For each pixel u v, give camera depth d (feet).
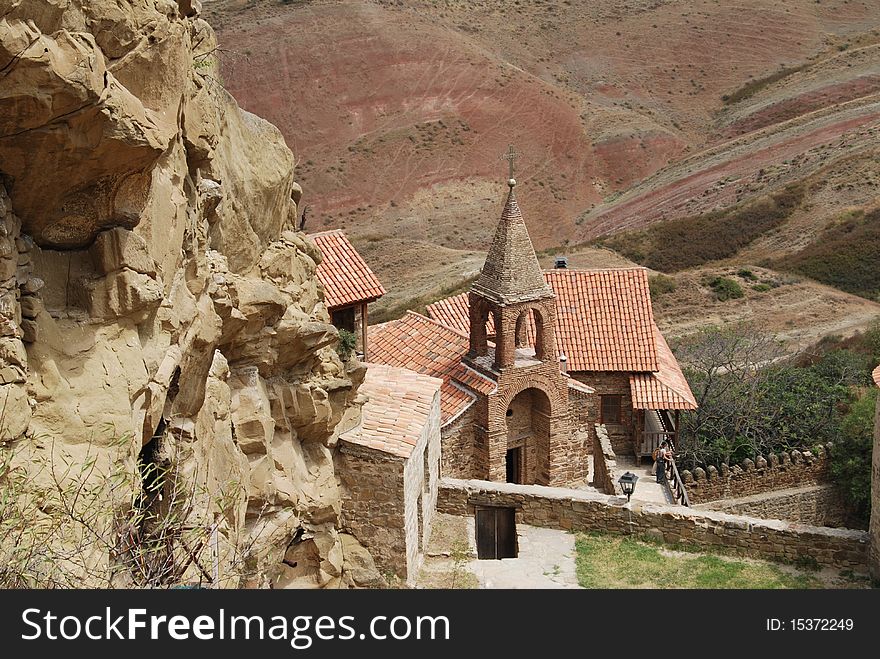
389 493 70.79
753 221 306.14
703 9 531.09
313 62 447.83
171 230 43.11
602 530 81.41
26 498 33.19
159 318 43.01
